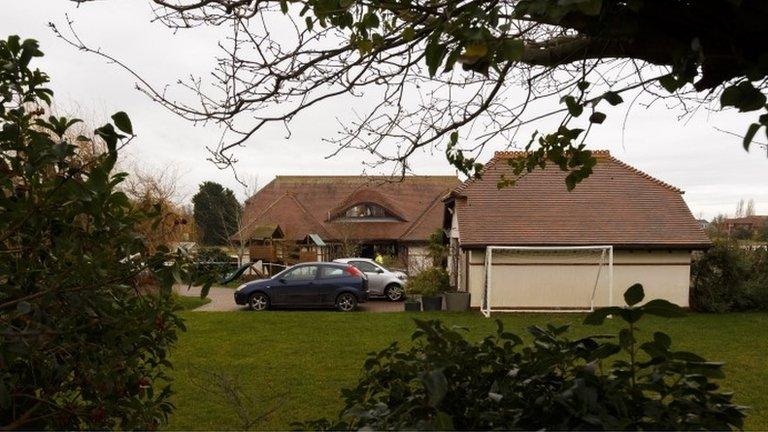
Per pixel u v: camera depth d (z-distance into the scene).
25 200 2.29
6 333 2.04
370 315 14.64
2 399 2.08
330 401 6.88
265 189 33.44
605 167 17.97
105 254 2.48
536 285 15.46
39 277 2.48
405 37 2.37
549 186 17.03
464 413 1.98
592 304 14.88
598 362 1.91
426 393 1.81
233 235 30.34
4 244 2.53
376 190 29.84
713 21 1.85
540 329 2.25
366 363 2.41
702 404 1.74
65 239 2.43
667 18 1.92
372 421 1.83
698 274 15.77
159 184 19.34
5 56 2.52
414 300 17.20
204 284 2.66
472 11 1.88
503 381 2.01
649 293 15.41
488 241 15.17
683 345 10.45
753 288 15.48
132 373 2.85
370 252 30.36
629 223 15.77
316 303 16.22
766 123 1.29
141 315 2.71
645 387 1.76
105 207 2.49
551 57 2.52
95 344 2.53
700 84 2.06
